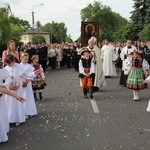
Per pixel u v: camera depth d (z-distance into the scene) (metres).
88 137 8.34
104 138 8.24
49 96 14.41
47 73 25.66
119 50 26.25
